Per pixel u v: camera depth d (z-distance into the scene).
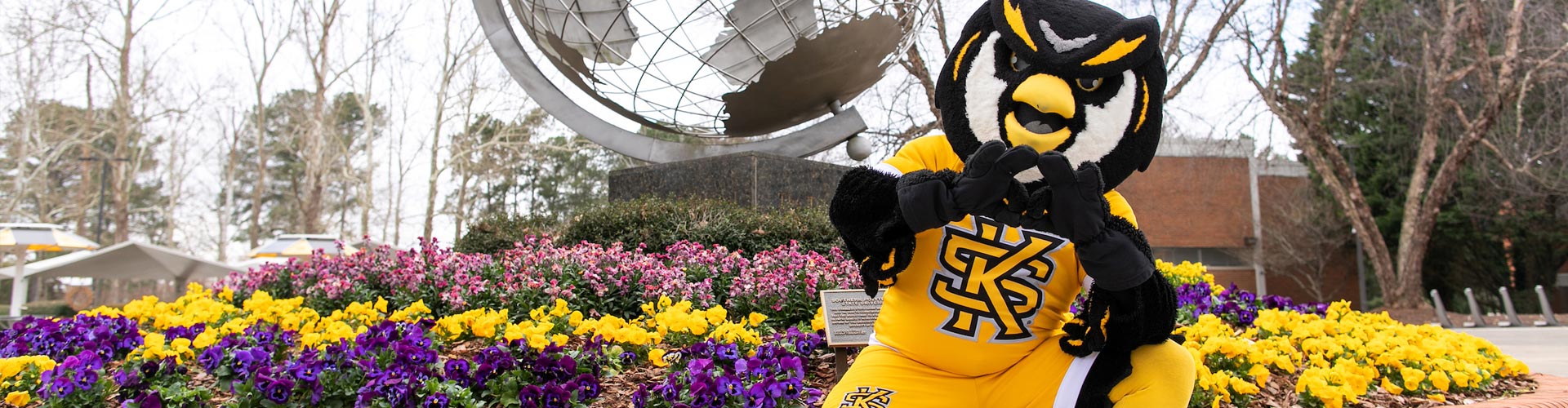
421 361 4.05
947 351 2.38
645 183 8.75
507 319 5.24
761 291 5.47
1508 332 14.35
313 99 33.25
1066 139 2.24
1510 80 19.39
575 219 7.80
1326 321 5.83
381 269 6.67
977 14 2.43
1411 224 21.58
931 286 2.38
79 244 15.05
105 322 5.39
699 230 7.16
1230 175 29.03
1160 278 2.21
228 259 38.19
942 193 1.96
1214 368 4.48
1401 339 5.56
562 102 8.70
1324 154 25.17
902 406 2.33
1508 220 24.30
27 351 4.86
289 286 7.43
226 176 37.78
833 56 7.40
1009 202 1.96
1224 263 29.84
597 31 7.16
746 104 7.67
